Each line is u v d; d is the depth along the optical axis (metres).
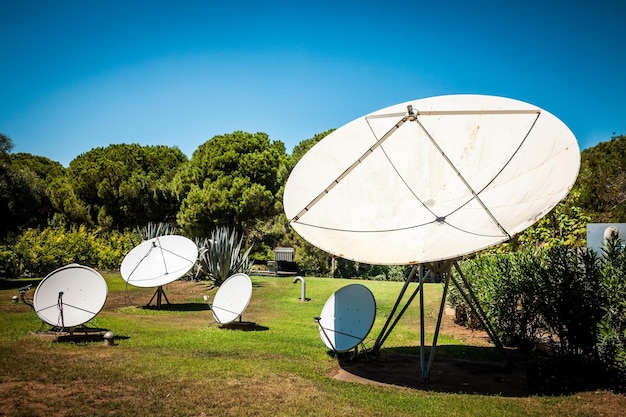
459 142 7.79
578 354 7.27
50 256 24.45
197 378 6.76
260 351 8.66
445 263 7.12
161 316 13.04
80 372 6.84
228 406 5.72
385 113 8.30
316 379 7.01
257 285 19.72
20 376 6.57
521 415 5.57
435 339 7.20
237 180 32.16
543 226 14.10
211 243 19.61
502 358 8.59
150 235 25.25
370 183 8.03
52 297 9.38
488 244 5.73
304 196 7.94
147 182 37.09
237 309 11.00
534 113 7.20
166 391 6.16
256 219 33.97
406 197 7.77
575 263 7.40
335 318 8.59
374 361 8.35
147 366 7.27
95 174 36.94
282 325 11.85
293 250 29.00
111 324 11.11
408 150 8.06
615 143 19.30
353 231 7.49
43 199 37.38
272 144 39.19
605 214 17.06
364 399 6.14
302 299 16.36
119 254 27.73
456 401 6.10
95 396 5.91
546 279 7.60
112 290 18.70
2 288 18.98
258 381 6.73
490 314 9.68
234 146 34.38
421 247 6.56
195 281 21.14
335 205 7.89
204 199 31.11
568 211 14.02
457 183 7.60
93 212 37.41
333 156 8.34
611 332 6.30
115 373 6.84
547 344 8.68
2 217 24.41
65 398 5.80
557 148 6.53
